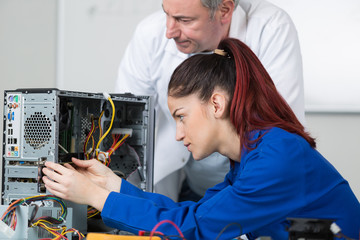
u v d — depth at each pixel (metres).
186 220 1.58
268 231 1.68
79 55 4.30
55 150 1.75
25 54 4.38
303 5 3.82
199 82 1.67
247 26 2.47
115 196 1.65
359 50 3.75
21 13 4.39
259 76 1.69
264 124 1.64
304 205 1.60
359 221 1.75
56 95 1.76
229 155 1.75
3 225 1.64
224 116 1.68
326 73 3.80
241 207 1.56
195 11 2.05
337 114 3.82
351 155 3.82
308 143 1.67
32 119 1.79
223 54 1.76
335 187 1.69
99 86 4.28
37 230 1.64
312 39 3.81
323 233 1.24
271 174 1.55
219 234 1.44
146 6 4.19
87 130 1.98
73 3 4.29
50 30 4.35
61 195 1.67
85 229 1.87
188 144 1.72
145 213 1.62
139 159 2.16
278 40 2.41
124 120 2.18
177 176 2.82
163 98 2.63
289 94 2.37
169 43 2.54
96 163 1.90
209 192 1.92
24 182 1.81
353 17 3.75
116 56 4.24
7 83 4.39
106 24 4.25
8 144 1.82
